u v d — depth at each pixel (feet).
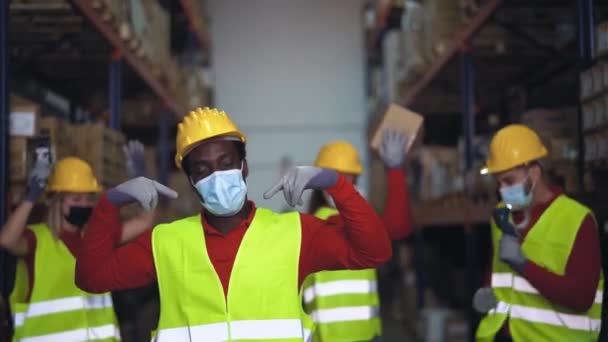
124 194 7.75
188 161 8.01
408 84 30.71
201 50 43.55
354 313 13.25
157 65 27.81
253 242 8.00
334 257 8.07
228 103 46.85
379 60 44.47
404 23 31.60
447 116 36.83
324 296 13.25
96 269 7.89
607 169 14.03
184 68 36.96
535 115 18.16
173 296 8.00
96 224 7.84
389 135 10.79
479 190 21.59
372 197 36.65
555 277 9.69
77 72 27.09
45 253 11.96
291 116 46.93
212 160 7.84
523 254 9.82
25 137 14.98
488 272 12.23
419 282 29.60
